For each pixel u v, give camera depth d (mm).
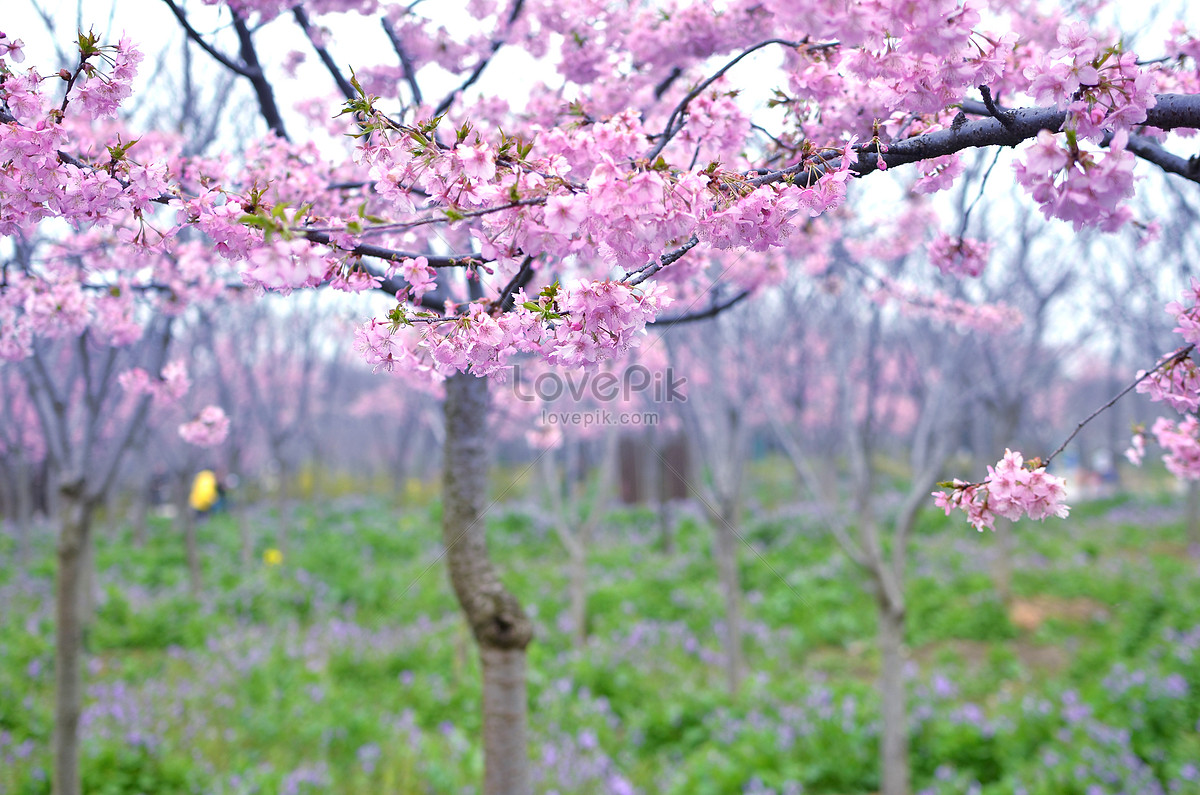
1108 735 5797
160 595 11680
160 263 3834
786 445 6289
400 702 7715
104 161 1897
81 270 3635
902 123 2297
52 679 7938
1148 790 5070
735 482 7516
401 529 17797
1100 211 1539
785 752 6312
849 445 6016
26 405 9656
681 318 3152
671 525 15344
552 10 3289
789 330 8031
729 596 7594
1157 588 10531
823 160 1864
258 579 12000
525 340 1764
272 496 26094
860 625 10398
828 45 2328
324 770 5863
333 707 7262
